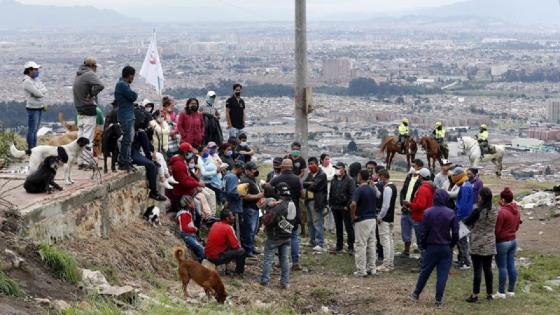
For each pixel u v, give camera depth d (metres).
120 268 12.55
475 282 13.46
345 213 17.09
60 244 11.84
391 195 15.77
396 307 13.14
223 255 14.16
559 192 24.16
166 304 10.89
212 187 17.20
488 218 13.15
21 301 9.09
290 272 15.67
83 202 12.59
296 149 17.75
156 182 15.48
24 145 19.56
